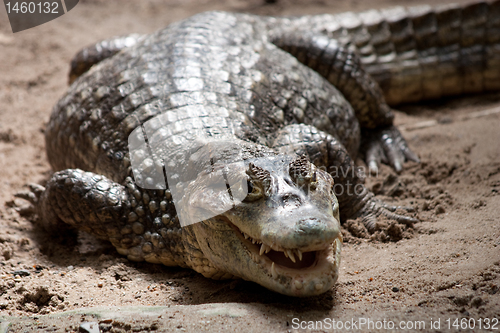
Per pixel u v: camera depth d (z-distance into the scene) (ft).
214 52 58.59
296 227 33.06
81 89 60.23
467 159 60.29
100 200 47.32
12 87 89.56
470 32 84.53
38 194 56.13
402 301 35.14
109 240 49.52
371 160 65.98
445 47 84.64
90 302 39.34
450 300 34.01
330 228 33.27
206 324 32.53
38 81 91.91
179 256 45.52
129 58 60.59
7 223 53.62
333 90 64.23
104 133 53.26
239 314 33.96
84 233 53.42
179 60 56.54
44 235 53.01
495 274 35.60
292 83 58.75
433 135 69.31
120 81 56.39
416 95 84.53
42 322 34.01
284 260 36.60
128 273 45.34
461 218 48.26
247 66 57.67
